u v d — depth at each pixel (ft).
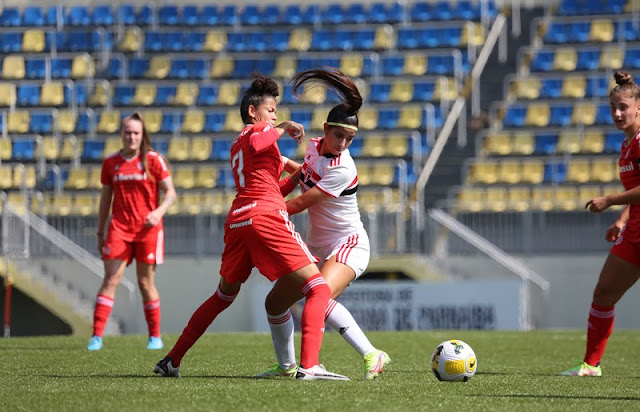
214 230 206.59
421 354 108.37
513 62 290.15
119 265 110.22
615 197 76.07
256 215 65.98
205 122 267.80
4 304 202.90
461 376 69.92
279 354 71.92
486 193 234.79
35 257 197.16
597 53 280.10
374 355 70.95
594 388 67.62
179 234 206.80
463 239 202.18
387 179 242.17
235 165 68.13
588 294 203.21
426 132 261.44
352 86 68.23
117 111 269.03
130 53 294.46
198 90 277.64
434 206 242.78
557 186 238.68
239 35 296.10
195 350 109.40
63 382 66.44
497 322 184.24
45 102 275.80
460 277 200.95
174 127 267.18
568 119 262.06
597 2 296.92
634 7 294.05
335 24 303.68
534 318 195.93
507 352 115.85
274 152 67.67
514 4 299.99
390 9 303.68
